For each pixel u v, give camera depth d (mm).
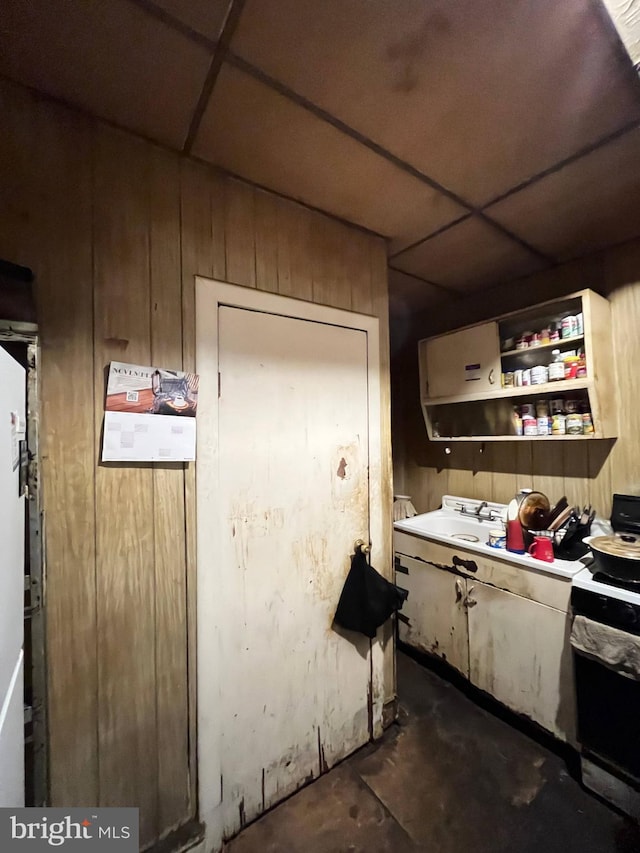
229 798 1234
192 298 1193
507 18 787
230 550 1259
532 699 1611
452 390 2289
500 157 1223
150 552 1104
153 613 1105
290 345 1421
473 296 2486
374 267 1702
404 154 1200
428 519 2359
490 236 1725
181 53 856
